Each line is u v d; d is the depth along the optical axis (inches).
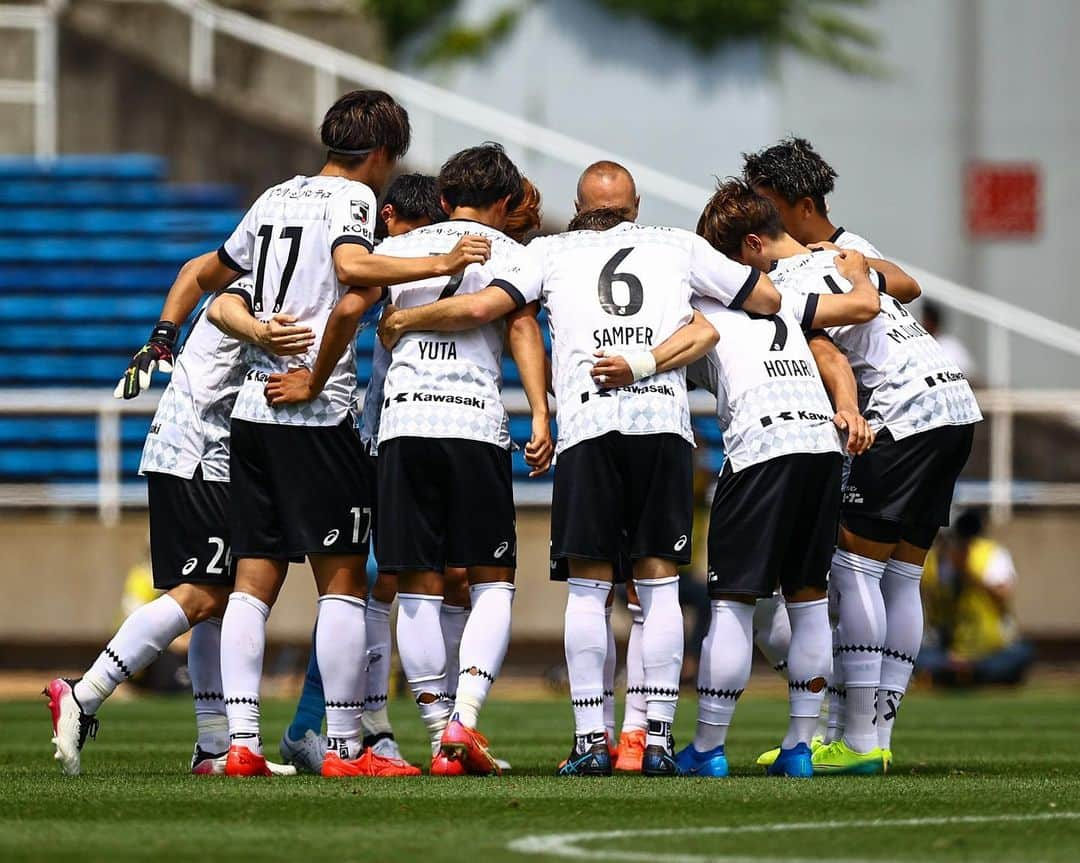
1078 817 586.2
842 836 538.3
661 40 3686.0
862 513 778.8
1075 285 3555.6
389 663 821.9
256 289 760.3
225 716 786.2
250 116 2482.8
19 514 1904.5
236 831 547.8
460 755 732.7
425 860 487.2
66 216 2364.7
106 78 2498.8
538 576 1806.1
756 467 741.3
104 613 1785.2
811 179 821.9
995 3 3604.8
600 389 742.5
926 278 2230.6
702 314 764.6
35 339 2192.4
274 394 736.3
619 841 525.3
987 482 2251.5
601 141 3686.0
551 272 764.6
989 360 3257.9
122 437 2049.7
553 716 1328.7
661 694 750.5
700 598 1621.6
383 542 745.6
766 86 3659.0
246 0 2632.9
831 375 771.4
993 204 3585.1
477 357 755.4
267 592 755.4
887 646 810.8
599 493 741.3
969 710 1428.4
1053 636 1913.1
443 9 3703.3
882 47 3627.0
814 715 758.5
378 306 807.1
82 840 528.7
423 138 2613.2
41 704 1457.9
